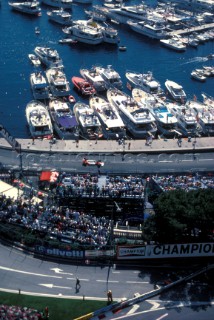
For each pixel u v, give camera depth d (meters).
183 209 83.75
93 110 136.00
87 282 81.44
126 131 133.50
